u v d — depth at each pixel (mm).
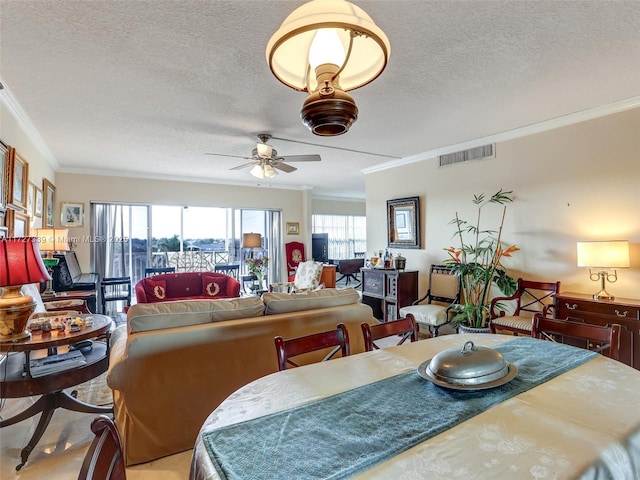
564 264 3547
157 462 2045
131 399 2008
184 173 6176
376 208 5797
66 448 2162
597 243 2996
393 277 4859
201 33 2025
